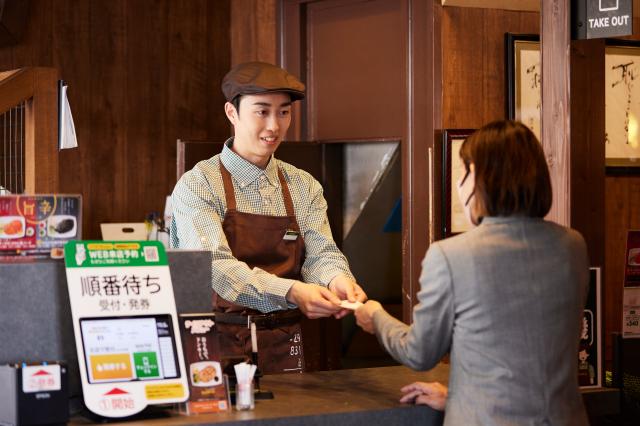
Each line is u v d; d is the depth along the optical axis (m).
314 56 5.49
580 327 2.17
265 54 5.99
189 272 2.36
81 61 6.56
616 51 4.64
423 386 2.30
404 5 4.99
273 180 3.18
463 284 2.06
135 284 2.18
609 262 4.69
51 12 6.43
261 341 3.04
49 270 2.19
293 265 3.16
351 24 5.29
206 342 2.20
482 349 2.06
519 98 4.76
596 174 3.21
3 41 6.19
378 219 5.69
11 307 2.15
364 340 6.32
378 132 5.16
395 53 5.05
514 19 4.83
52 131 4.64
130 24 6.76
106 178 6.68
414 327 2.14
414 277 4.97
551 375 2.06
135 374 2.10
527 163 2.10
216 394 2.17
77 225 2.24
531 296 2.06
